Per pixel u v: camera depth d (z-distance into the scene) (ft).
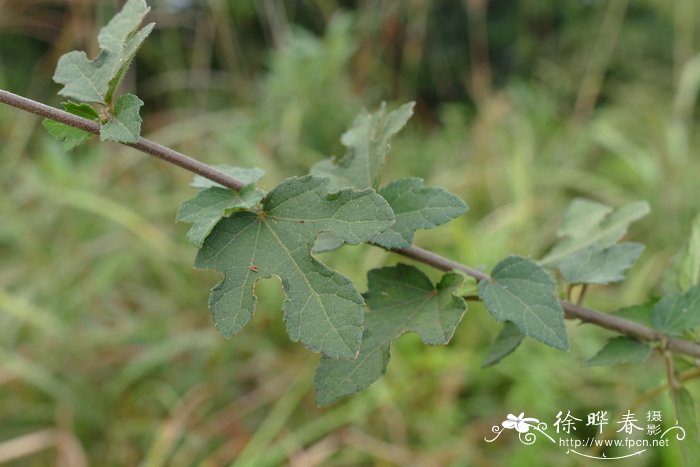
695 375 1.43
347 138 1.38
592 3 6.29
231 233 1.19
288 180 1.20
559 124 5.06
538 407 2.57
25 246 3.42
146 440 2.75
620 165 4.15
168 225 3.64
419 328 1.24
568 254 1.46
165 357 2.85
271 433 2.64
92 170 3.79
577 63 5.81
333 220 1.17
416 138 4.91
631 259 1.40
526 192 3.72
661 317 1.37
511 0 6.91
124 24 1.26
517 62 6.62
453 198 1.25
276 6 5.12
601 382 2.81
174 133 4.12
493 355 1.39
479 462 2.52
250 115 4.39
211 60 5.95
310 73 4.14
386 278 1.29
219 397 2.91
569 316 1.40
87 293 3.21
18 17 4.58
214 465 2.59
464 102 6.96
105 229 3.61
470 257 3.07
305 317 1.15
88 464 2.70
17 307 2.90
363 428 2.74
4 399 2.89
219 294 1.18
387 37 4.92
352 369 1.22
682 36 5.72
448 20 6.71
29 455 2.75
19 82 5.89
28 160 4.04
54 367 2.91
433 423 2.70
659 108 4.90
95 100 1.22
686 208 3.73
